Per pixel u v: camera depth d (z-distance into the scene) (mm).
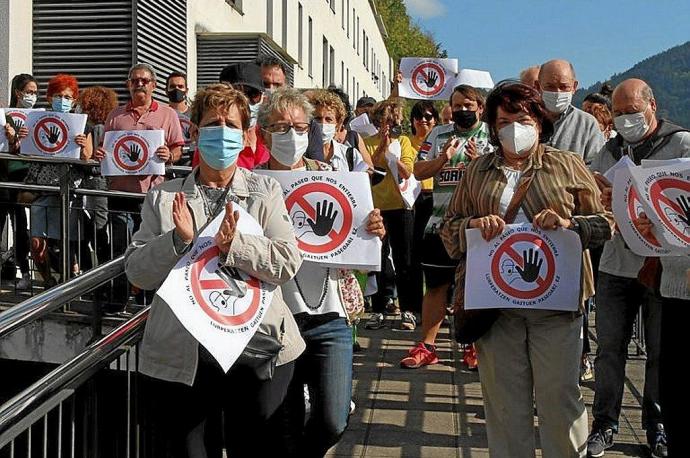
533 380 3518
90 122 7027
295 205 3461
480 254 3385
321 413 3459
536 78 5812
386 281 7980
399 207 7211
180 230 2697
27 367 6055
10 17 9344
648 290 4199
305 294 3436
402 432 4785
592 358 6523
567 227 3318
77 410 3441
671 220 3186
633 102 4043
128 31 10203
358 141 5824
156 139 6035
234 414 3078
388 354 6684
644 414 4508
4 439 2461
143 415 3283
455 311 3520
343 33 36156
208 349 2676
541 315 3400
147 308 3355
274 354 2957
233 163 2916
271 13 19906
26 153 6363
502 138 3389
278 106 3449
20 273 6309
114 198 6164
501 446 3514
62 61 10180
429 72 7832
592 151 4926
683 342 3525
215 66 13961
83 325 5617
